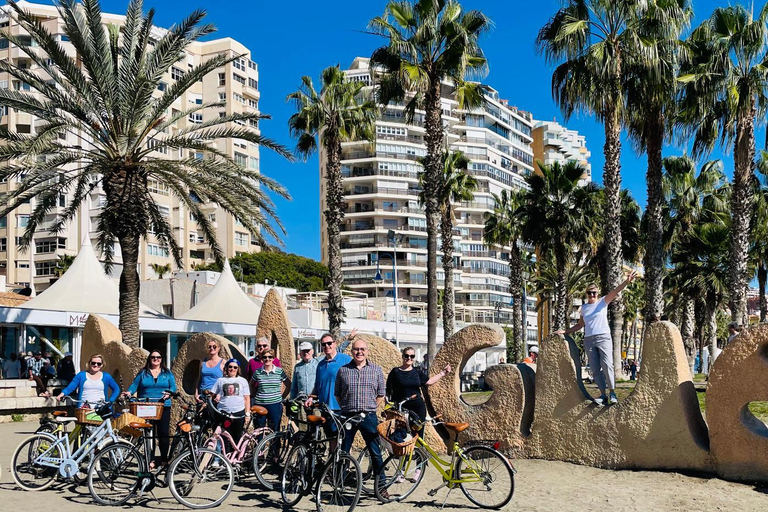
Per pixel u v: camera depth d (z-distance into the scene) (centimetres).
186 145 1923
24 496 927
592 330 1025
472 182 4231
